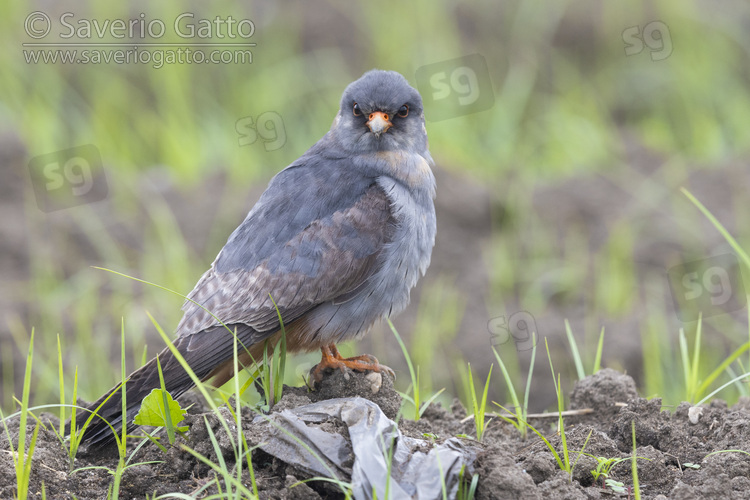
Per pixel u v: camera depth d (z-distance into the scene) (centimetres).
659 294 1374
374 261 786
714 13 2180
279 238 774
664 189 1617
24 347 1220
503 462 625
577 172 1703
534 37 2105
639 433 720
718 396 1102
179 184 1622
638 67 2058
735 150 1797
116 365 1204
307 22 2066
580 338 1261
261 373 746
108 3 1964
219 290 759
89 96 1897
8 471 640
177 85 1872
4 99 1839
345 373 755
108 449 695
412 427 747
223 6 2047
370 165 821
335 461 620
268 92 1903
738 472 651
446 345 1258
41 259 1427
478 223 1529
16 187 1562
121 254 1463
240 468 584
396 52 1997
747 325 1277
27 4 1983
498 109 1895
